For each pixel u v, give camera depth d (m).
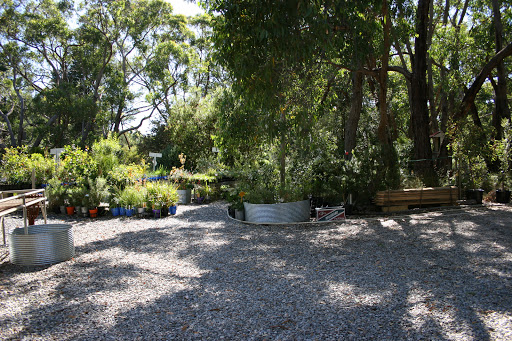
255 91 6.44
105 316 3.05
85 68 31.52
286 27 5.34
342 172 9.06
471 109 15.34
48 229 5.32
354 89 12.97
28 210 7.12
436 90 20.81
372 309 3.10
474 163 11.20
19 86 32.72
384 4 8.36
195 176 12.95
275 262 4.77
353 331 2.71
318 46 6.64
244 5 5.71
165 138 29.12
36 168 11.18
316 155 9.90
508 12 15.97
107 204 10.58
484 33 15.19
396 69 12.19
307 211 8.28
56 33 28.72
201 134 18.50
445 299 3.27
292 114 8.31
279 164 10.34
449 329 2.69
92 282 3.97
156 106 30.97
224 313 3.09
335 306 3.19
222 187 9.62
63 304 3.33
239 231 7.05
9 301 3.42
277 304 3.28
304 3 4.98
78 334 2.73
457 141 10.87
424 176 10.82
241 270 4.41
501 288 3.50
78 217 9.01
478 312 2.95
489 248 5.11
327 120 18.69
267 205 7.94
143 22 30.94
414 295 3.40
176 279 4.07
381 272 4.19
